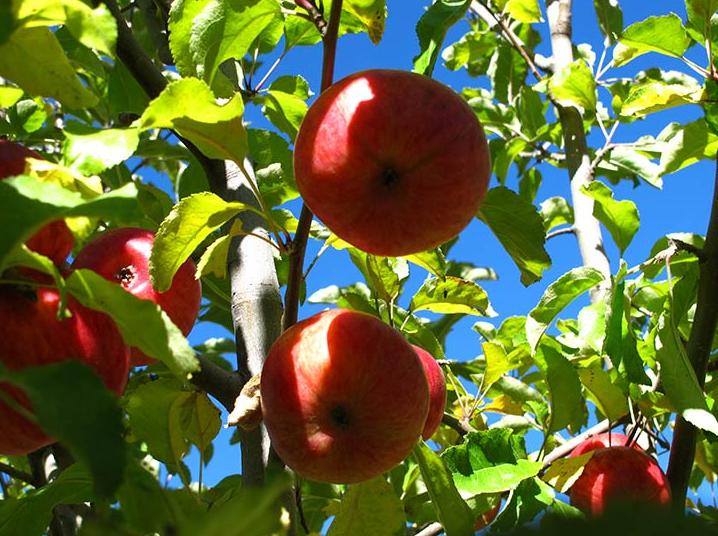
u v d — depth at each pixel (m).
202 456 0.75
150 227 0.82
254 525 0.37
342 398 0.61
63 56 0.56
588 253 1.08
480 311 0.85
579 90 1.14
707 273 0.76
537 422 0.99
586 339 0.85
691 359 0.77
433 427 0.74
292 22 0.87
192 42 0.68
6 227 0.49
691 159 0.93
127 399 0.75
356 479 0.63
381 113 0.59
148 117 0.60
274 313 0.74
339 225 0.62
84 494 0.67
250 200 0.78
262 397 0.63
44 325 0.55
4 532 0.66
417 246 0.62
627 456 0.78
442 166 0.59
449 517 0.66
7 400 0.47
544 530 0.31
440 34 0.69
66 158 0.57
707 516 0.46
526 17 1.25
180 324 0.69
